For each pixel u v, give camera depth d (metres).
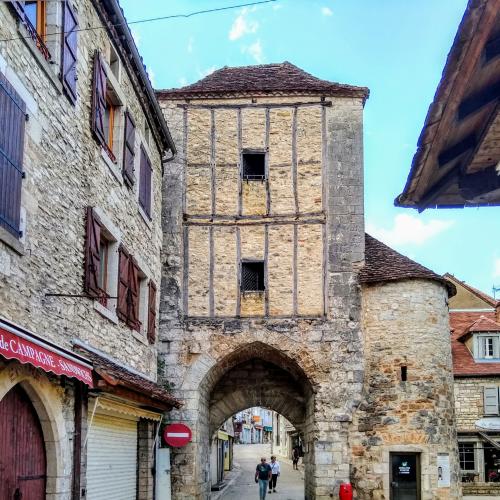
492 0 3.62
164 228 18.86
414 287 18.28
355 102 19.50
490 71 4.21
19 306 8.05
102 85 11.55
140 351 14.60
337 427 17.89
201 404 18.69
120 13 12.12
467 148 5.03
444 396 18.00
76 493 9.48
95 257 10.88
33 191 8.52
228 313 18.56
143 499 14.73
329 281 18.61
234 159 19.27
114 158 12.43
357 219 18.91
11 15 7.77
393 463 17.59
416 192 5.47
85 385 9.78
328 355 18.27
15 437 8.21
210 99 19.50
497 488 25.30
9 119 7.67
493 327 29.67
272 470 27.16
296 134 19.33
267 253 18.83
